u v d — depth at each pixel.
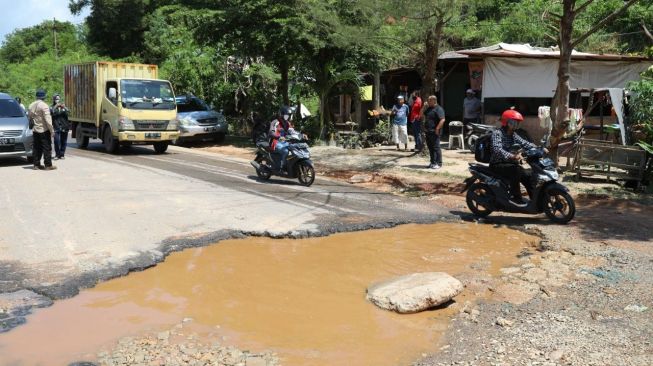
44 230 7.32
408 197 10.01
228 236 7.16
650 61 15.95
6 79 41.22
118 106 15.66
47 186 10.47
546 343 4.26
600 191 10.04
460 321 4.79
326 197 9.82
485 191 8.30
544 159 7.93
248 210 8.55
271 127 11.43
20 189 10.15
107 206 8.73
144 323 4.73
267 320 4.83
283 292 5.47
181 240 6.91
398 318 4.88
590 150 10.85
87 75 17.14
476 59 17.33
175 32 31.39
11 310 4.91
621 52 20.89
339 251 6.75
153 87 16.30
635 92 11.61
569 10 10.07
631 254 6.45
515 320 4.74
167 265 6.18
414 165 13.41
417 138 14.86
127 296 5.32
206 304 5.16
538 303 5.10
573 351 4.11
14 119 13.34
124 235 7.09
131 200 9.21
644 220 8.08
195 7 20.05
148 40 35.28
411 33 13.86
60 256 6.26
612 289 5.35
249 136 22.47
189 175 12.14
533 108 16.20
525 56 15.41
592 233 7.40
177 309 5.04
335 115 24.95
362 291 5.52
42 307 5.00
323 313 4.98
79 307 5.04
